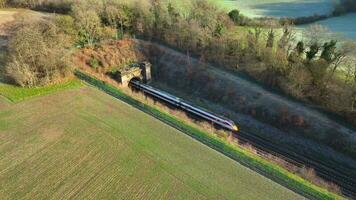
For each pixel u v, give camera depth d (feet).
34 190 161.79
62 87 248.52
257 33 282.56
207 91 269.23
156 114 221.46
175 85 285.64
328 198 162.61
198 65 287.69
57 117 214.90
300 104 239.71
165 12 331.57
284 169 186.80
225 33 304.71
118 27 335.88
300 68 244.83
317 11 413.59
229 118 245.65
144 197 158.30
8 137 196.24
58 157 182.19
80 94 241.35
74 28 303.89
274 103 241.14
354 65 243.19
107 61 294.25
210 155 186.70
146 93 273.54
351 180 191.42
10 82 250.57
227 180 169.89
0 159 180.34
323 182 183.01
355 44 237.04
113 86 256.73
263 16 395.96
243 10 422.00
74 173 172.04
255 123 237.66
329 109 231.50
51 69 254.47
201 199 157.79
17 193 160.04
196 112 243.81
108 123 210.18
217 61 289.53
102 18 334.03
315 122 223.30
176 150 189.26
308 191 165.78
